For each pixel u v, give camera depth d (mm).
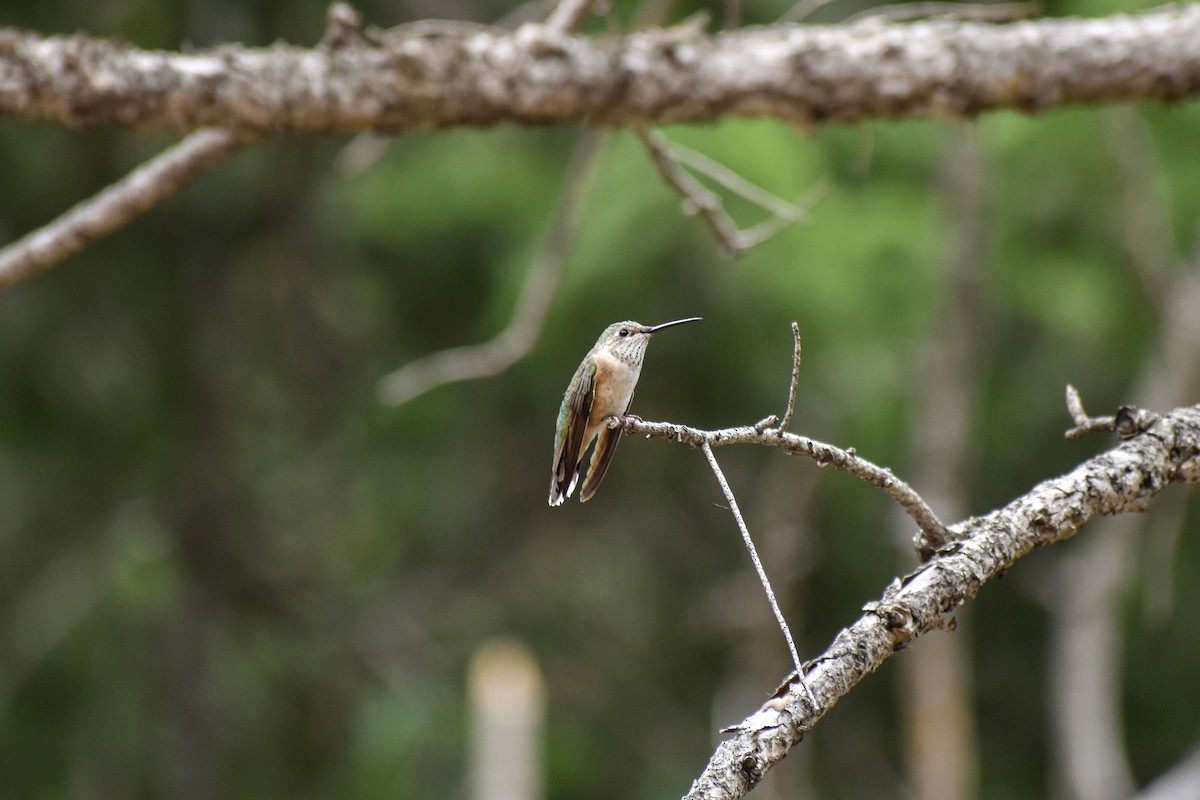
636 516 16641
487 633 16219
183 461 15164
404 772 14867
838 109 5879
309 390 15734
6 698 14352
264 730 15945
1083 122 11367
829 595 14945
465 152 13047
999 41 5828
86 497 14969
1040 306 12117
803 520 13516
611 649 16406
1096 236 12453
